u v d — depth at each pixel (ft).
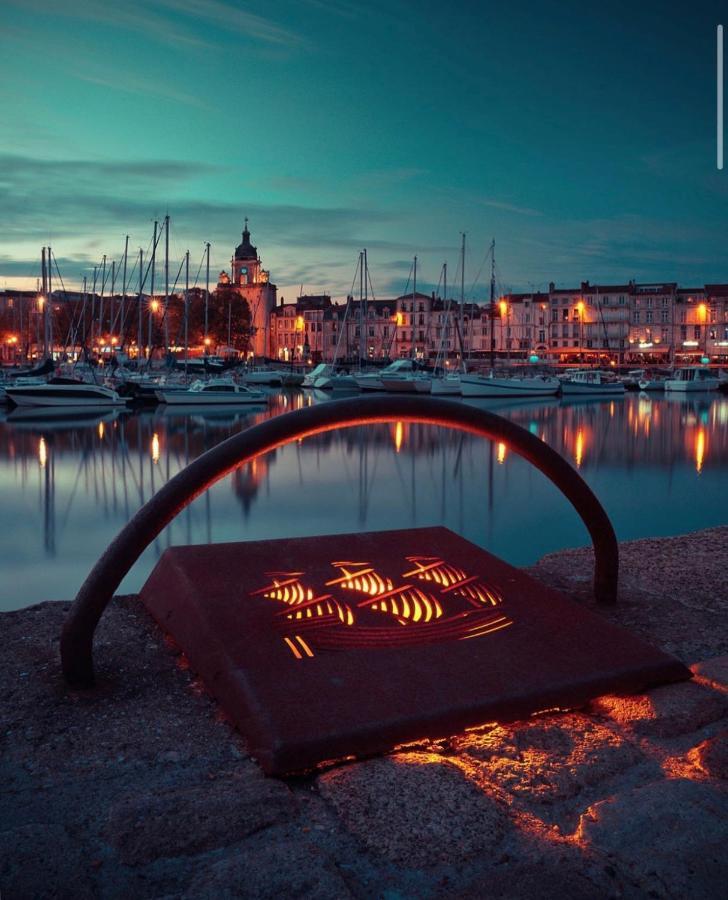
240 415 135.03
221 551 12.89
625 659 10.19
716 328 341.00
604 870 6.49
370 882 6.40
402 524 41.09
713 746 8.48
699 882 6.37
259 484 58.54
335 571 12.37
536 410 149.79
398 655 9.86
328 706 8.63
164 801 7.32
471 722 8.81
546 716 9.24
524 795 7.61
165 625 11.53
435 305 373.20
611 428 111.45
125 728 8.84
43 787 7.68
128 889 6.24
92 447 88.84
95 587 9.70
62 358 228.02
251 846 6.77
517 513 44.57
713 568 16.05
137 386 148.36
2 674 10.24
